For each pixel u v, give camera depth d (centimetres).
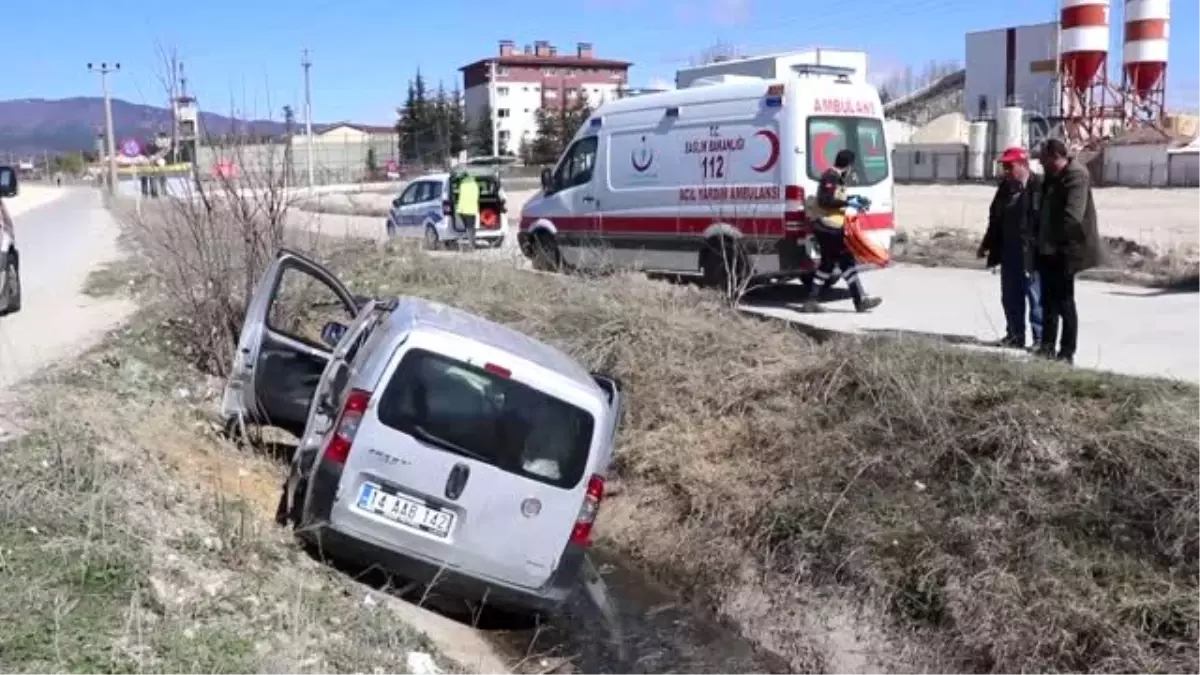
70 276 1589
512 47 11131
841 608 638
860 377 778
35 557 456
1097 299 1314
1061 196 834
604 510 825
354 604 534
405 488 571
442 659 517
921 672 582
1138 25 5841
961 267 1697
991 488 635
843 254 1216
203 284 993
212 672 405
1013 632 555
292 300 974
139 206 1593
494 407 578
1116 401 672
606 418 600
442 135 8031
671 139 1398
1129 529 583
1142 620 529
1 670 371
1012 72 7075
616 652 622
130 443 655
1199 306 1230
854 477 705
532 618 635
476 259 1496
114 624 420
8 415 666
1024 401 685
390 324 604
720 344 934
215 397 909
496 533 582
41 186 8175
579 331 1011
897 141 6831
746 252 1306
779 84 1265
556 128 8075
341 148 4075
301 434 775
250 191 1002
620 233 1481
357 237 1798
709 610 695
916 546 632
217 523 565
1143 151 5331
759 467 774
